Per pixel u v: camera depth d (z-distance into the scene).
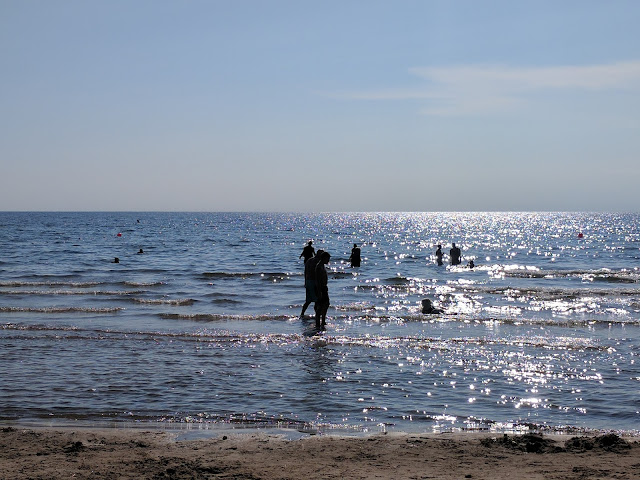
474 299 27.78
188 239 96.50
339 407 10.42
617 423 9.50
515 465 7.22
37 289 31.06
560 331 18.33
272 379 12.30
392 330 18.58
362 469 7.14
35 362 13.77
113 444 8.30
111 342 16.22
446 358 14.27
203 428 9.29
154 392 11.33
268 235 115.88
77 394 11.16
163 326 19.31
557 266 50.94
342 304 25.83
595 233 134.12
